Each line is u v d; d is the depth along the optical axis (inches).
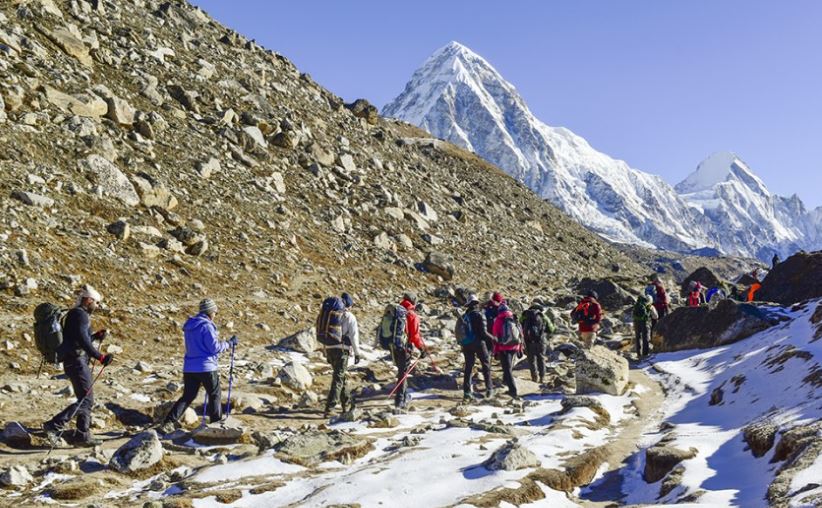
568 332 873.5
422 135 2977.4
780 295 880.9
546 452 346.6
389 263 1104.2
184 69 1242.0
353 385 553.0
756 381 426.6
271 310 733.3
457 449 346.9
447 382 589.6
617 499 303.1
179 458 339.0
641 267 2433.6
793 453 270.7
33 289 548.7
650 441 375.6
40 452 337.7
